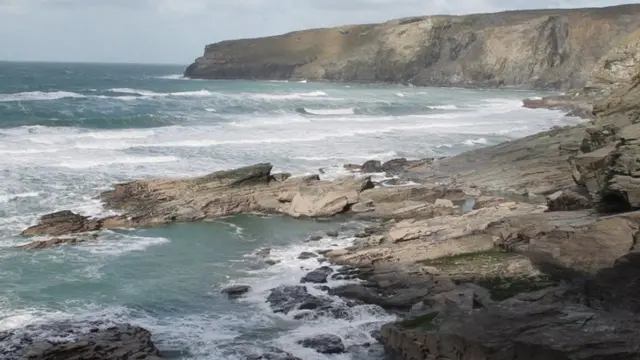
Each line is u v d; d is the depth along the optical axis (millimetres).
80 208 28391
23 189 30312
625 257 15570
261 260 23312
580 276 18484
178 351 16109
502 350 13227
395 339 15672
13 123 45938
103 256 23312
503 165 34812
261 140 45875
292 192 30625
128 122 49625
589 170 22312
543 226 21250
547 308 14508
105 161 36594
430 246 22297
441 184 33219
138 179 33250
